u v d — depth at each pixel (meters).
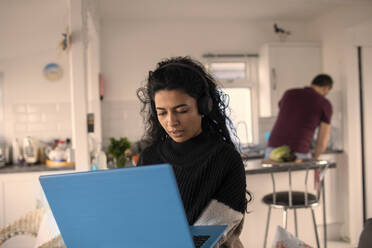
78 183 0.62
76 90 2.74
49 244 1.41
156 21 4.52
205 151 0.89
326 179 3.84
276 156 2.84
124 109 4.45
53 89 4.20
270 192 2.97
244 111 4.77
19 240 3.16
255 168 2.61
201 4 3.96
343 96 3.95
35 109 4.17
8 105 4.12
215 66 4.65
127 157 3.49
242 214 0.83
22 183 3.32
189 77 0.81
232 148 0.89
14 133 4.14
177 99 0.79
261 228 2.96
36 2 3.17
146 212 0.61
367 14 3.77
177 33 4.56
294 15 4.49
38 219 1.77
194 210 0.83
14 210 3.31
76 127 2.75
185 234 0.60
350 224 3.79
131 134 4.45
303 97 3.37
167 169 0.56
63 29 4.17
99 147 3.69
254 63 4.75
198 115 0.86
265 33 4.75
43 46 4.16
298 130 3.31
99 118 3.95
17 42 4.12
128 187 0.60
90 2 3.11
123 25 4.46
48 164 3.50
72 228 0.66
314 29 4.67
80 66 2.74
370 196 3.86
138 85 4.47
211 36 4.63
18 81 4.14
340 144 3.95
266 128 4.73
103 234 0.65
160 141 1.05
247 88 4.78
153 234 0.62
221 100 1.00
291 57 4.46
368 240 1.32
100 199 0.62
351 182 3.82
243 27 4.70
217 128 0.98
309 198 2.61
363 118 3.86
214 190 0.84
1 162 3.54
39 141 4.17
